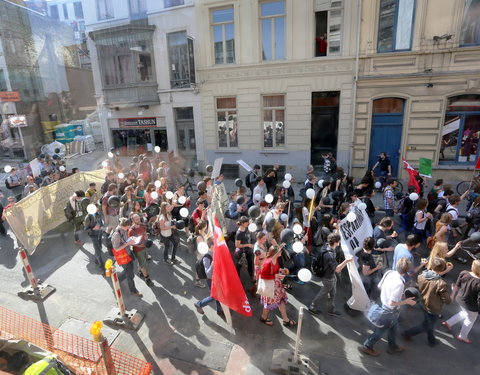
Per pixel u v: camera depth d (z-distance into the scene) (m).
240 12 11.56
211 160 13.43
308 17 11.13
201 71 12.45
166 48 12.36
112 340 4.70
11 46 14.73
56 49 15.66
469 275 4.32
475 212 6.73
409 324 4.95
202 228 5.53
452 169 11.34
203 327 4.98
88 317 5.25
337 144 12.20
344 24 10.90
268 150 12.88
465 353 4.36
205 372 4.14
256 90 12.28
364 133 11.91
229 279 4.38
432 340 4.48
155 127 13.57
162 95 12.99
